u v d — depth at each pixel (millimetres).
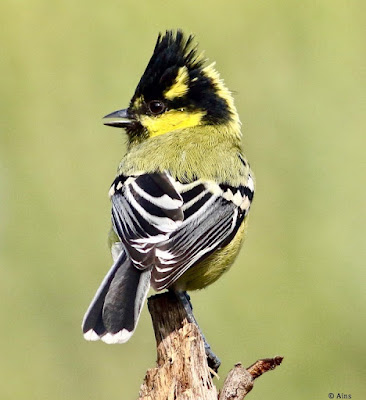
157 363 8250
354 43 15539
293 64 15445
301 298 13969
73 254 13953
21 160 14516
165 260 8219
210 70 10547
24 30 15062
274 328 13812
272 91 15297
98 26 15273
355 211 14445
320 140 14922
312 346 13797
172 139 9984
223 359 13617
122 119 10625
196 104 10414
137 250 8297
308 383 13711
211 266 9109
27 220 14125
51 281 13734
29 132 14688
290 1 15547
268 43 15492
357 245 14234
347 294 14031
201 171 9227
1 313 13477
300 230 14391
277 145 14922
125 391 13172
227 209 9141
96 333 7820
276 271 14102
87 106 14922
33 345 13367
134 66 15195
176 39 10492
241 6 15508
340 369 13719
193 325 8031
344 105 15203
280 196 14609
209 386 7719
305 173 14734
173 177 9109
